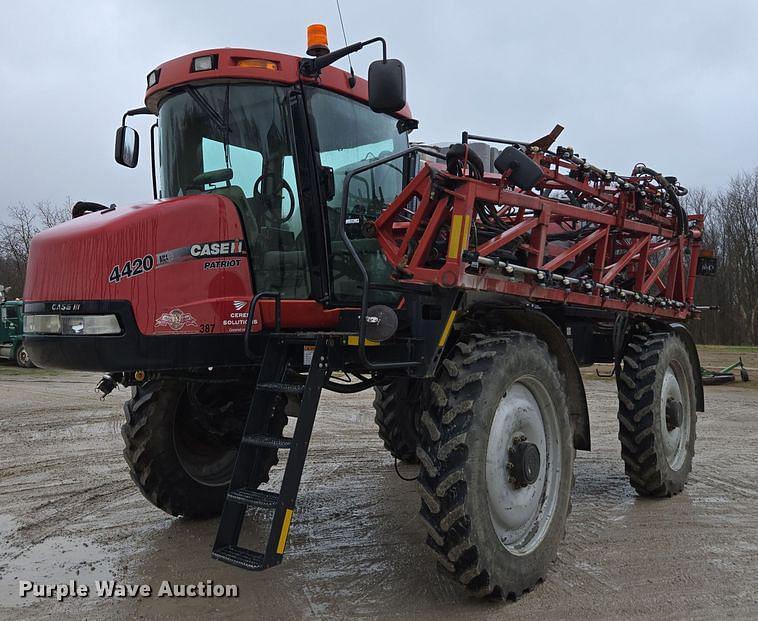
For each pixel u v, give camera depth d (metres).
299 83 3.53
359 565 3.68
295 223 3.60
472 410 3.11
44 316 3.37
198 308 3.38
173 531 4.29
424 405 3.65
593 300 4.49
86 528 4.36
